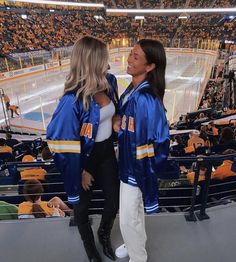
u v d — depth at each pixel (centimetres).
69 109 148
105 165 175
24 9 2534
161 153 151
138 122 149
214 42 2406
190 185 304
